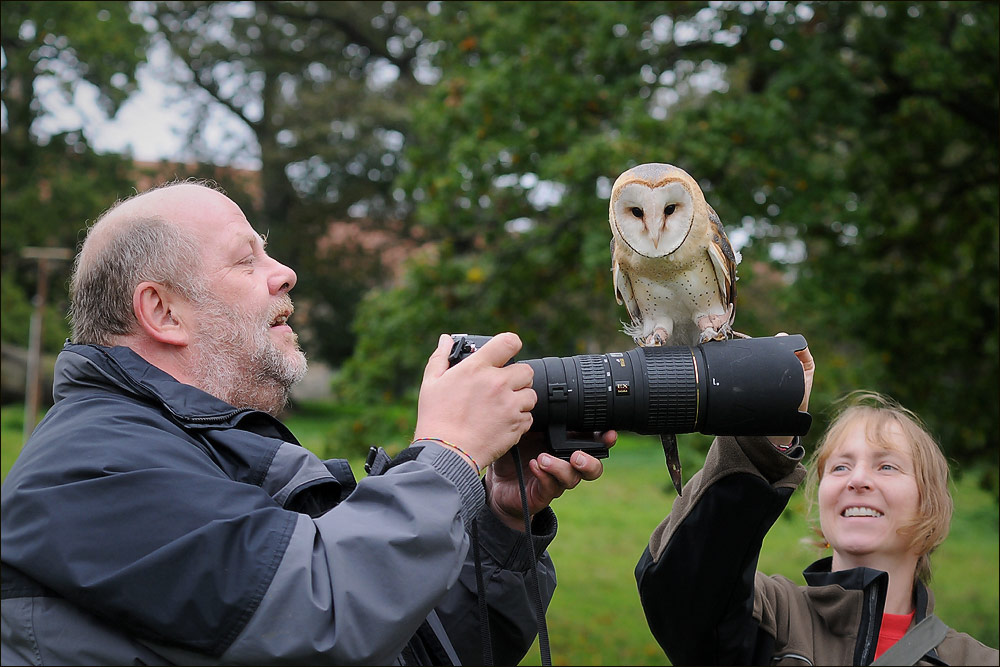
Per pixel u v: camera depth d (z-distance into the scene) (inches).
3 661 58.1
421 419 64.9
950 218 294.4
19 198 500.1
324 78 814.5
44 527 56.6
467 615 75.4
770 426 67.5
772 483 71.4
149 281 70.1
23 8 432.5
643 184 71.3
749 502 69.5
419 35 712.4
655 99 307.4
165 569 54.9
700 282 73.1
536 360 71.2
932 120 277.3
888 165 280.2
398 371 251.9
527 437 74.3
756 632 76.6
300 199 839.1
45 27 437.1
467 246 311.3
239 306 72.2
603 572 338.3
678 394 67.2
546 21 257.9
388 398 240.4
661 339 73.8
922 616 80.4
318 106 783.1
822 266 237.0
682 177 71.6
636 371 68.3
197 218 72.5
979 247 287.3
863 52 261.1
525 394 66.1
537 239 255.0
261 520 57.5
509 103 244.4
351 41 745.6
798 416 67.1
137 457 59.8
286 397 78.5
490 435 64.2
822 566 87.3
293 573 55.7
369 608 56.1
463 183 245.6
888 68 262.8
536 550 76.3
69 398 67.1
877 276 280.7
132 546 56.1
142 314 69.9
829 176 228.4
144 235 70.7
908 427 85.1
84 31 439.5
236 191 784.3
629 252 73.2
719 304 74.0
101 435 61.1
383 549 57.2
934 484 82.8
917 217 293.1
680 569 72.1
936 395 277.4
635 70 254.2
